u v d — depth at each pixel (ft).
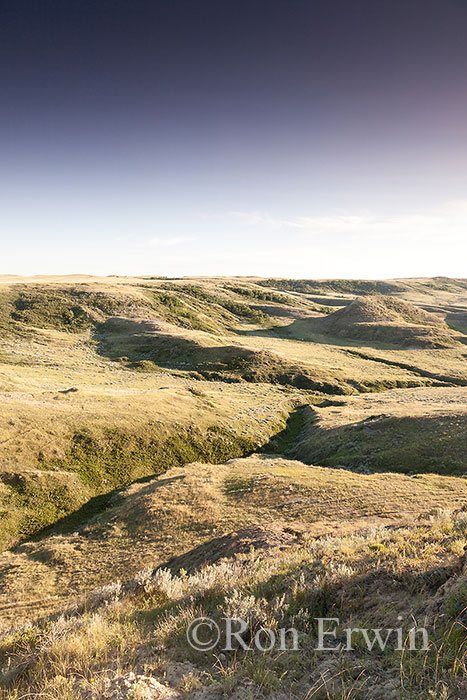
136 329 442.09
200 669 15.92
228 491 97.91
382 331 553.23
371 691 12.64
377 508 70.03
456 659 12.62
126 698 13.44
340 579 21.39
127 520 89.20
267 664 15.28
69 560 73.26
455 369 383.45
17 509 103.30
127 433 151.02
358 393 302.04
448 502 70.54
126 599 29.09
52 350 354.33
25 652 20.03
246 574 27.89
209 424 179.93
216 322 615.98
